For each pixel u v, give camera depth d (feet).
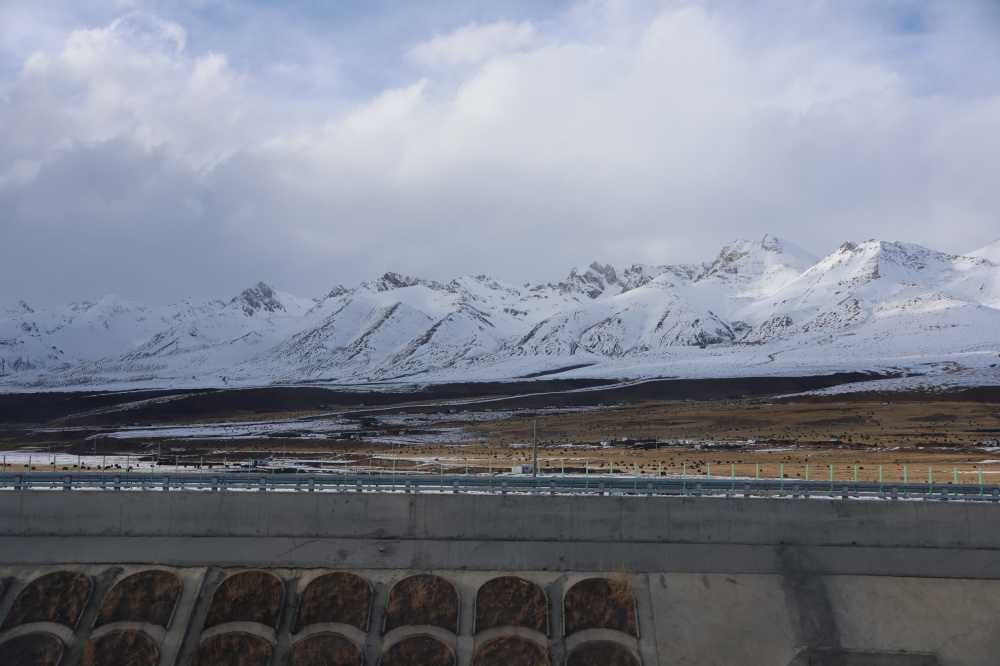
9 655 151.53
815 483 186.91
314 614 157.07
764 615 162.20
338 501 180.04
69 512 180.34
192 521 178.91
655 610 161.79
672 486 188.24
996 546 174.81
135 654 151.33
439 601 159.63
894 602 165.27
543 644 151.74
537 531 177.06
